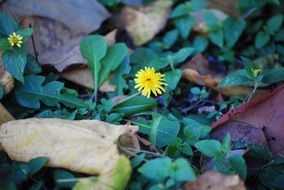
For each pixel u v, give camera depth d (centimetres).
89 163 34
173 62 44
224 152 35
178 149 37
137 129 36
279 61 49
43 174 34
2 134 35
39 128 35
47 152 34
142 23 49
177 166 32
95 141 34
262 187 36
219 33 49
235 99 42
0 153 35
